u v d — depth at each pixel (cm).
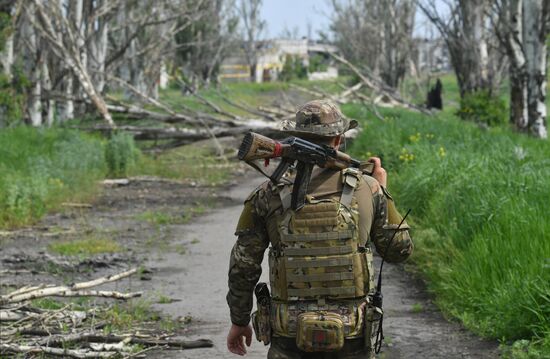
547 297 768
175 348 791
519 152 1612
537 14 2673
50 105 3581
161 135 3117
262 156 434
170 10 4238
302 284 433
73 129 3097
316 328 421
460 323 857
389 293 1023
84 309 923
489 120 3409
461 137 2286
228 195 2255
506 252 888
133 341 798
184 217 1772
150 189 2336
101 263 1238
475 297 855
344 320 431
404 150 1995
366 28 6494
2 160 2233
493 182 1212
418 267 1130
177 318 911
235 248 450
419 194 1451
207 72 7062
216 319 911
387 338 807
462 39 3822
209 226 1667
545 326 741
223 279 1138
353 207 440
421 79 6750
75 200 1994
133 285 1102
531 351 712
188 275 1170
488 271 889
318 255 433
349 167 449
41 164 2097
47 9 3288
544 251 841
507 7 3003
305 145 436
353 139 2994
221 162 3128
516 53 2953
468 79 3816
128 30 4644
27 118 3344
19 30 3369
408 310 932
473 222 1077
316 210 436
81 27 3422
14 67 3216
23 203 1669
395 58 5700
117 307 931
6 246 1400
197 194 2248
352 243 436
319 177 445
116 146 2591
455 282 932
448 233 1123
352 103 4547
